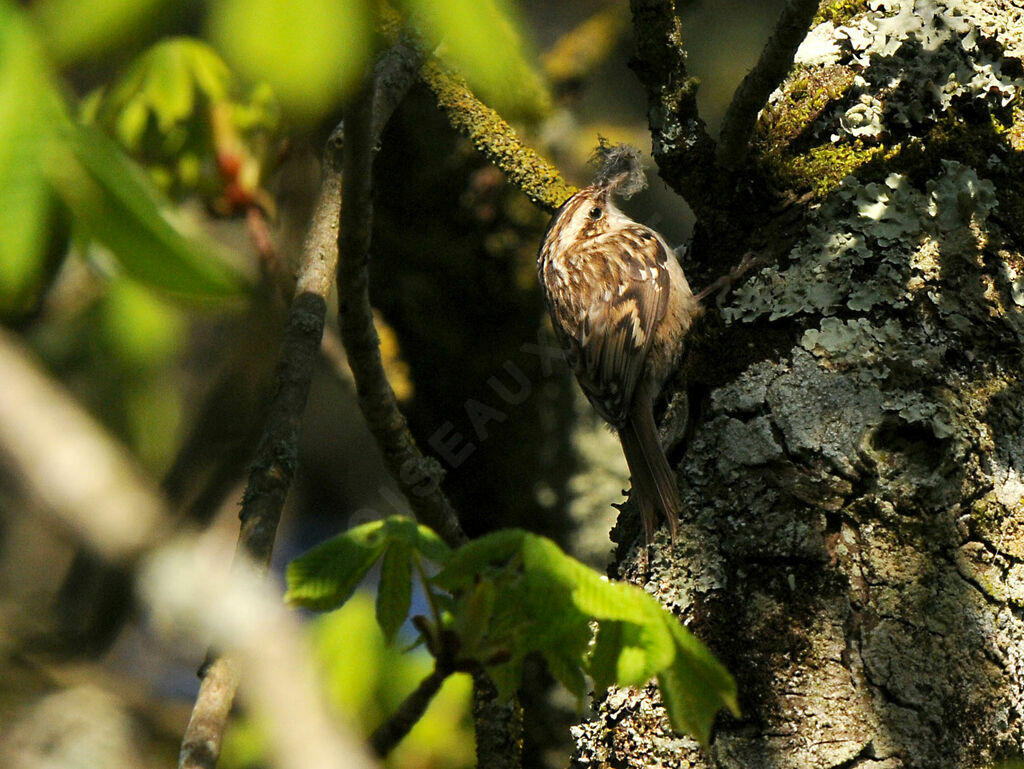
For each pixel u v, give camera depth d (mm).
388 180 7781
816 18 5645
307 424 10492
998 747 4352
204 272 1847
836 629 4469
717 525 4734
